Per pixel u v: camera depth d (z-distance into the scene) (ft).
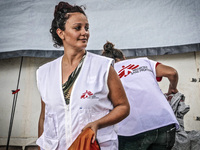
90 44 12.67
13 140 12.44
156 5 12.65
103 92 4.33
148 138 6.53
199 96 12.29
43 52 12.61
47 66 4.79
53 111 4.35
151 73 7.11
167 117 6.46
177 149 8.45
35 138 12.51
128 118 6.61
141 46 12.50
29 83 12.90
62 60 4.73
